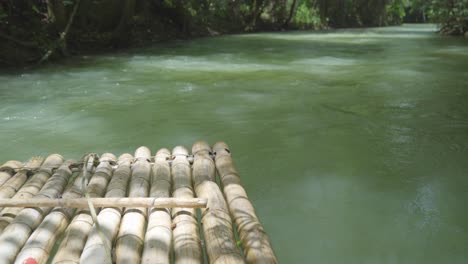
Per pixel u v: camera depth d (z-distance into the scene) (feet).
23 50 46.09
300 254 11.69
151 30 74.08
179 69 42.98
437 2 96.32
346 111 26.02
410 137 21.21
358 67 43.96
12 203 11.66
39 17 53.83
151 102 28.37
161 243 10.16
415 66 44.34
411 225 13.14
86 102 28.37
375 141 20.62
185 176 13.94
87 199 11.05
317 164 17.92
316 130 22.35
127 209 11.80
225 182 13.51
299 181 16.29
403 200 14.74
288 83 35.06
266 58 51.98
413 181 16.24
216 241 10.21
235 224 11.39
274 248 11.96
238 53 57.52
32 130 22.30
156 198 11.85
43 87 33.45
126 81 36.14
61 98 29.58
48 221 11.10
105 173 14.30
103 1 60.59
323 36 91.35
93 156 15.53
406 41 77.25
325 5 126.62
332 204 14.48
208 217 11.34
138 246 10.25
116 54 55.67
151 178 14.48
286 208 14.23
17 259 9.67
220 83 35.19
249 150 19.49
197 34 86.17
